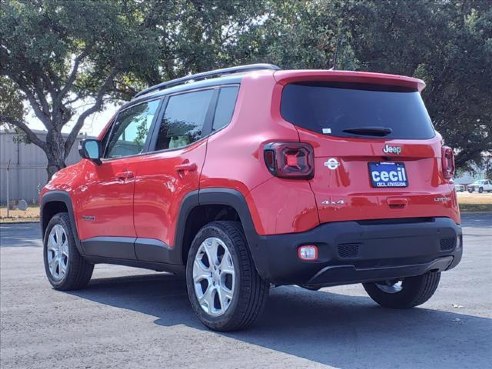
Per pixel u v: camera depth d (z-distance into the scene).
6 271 9.26
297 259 4.72
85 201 7.07
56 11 22.97
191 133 5.82
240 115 5.30
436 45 30.97
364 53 31.14
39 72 25.77
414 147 5.27
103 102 30.27
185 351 4.80
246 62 27.89
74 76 26.19
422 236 5.08
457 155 39.59
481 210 32.91
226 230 5.18
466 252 11.58
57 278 7.57
